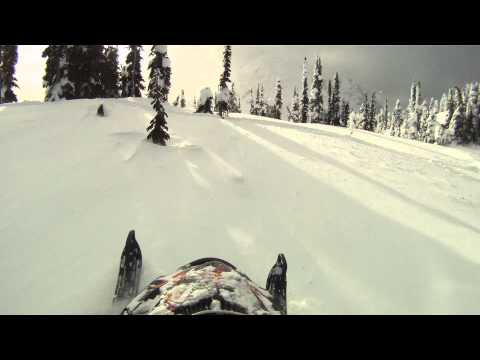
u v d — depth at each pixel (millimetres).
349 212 9023
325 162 13430
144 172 9914
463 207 10555
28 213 7109
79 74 32469
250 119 29000
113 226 7094
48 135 11680
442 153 24859
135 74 40219
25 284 5270
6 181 8180
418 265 6910
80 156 10242
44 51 31438
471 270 6762
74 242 6441
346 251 7281
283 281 5012
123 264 5105
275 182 10547
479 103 72625
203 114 26906
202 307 3783
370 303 5676
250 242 7191
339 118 71938
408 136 80188
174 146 12312
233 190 9586
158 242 6672
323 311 5301
